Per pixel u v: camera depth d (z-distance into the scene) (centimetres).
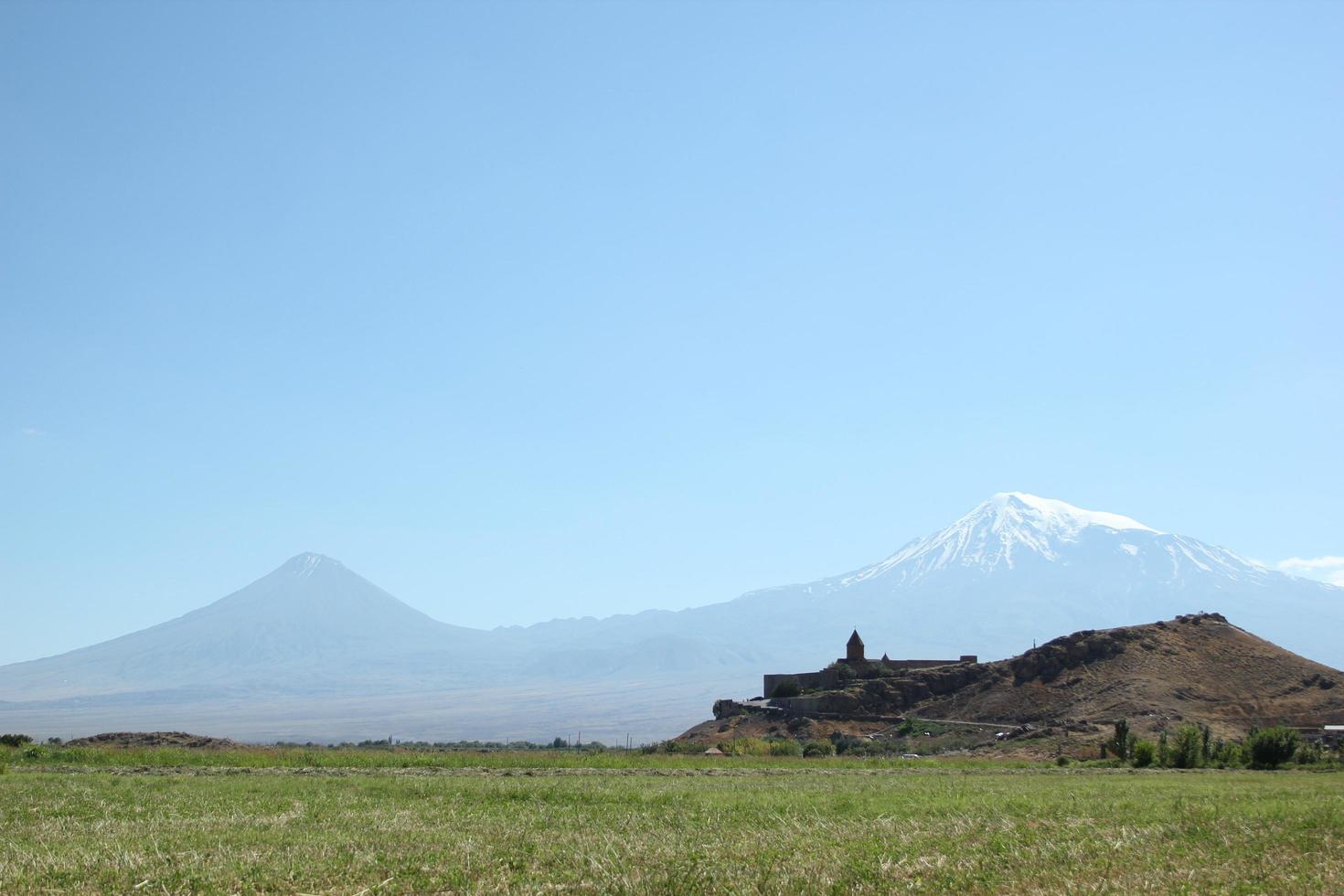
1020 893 1973
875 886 2012
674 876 2052
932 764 7231
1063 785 4862
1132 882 2066
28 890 1908
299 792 3869
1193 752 7938
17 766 5309
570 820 3022
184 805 3356
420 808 3316
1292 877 2148
